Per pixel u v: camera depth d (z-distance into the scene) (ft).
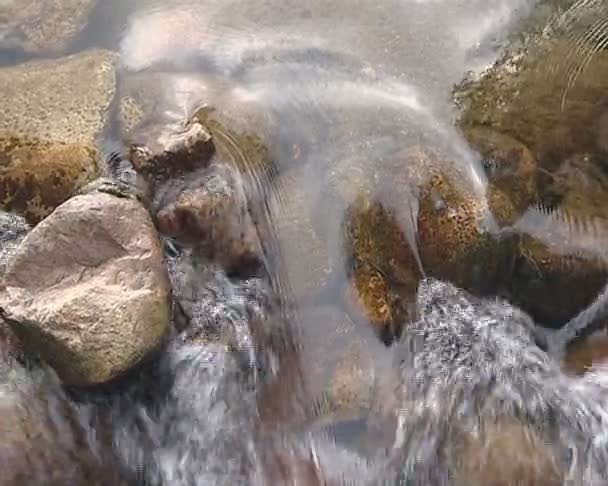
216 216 8.23
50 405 7.69
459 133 8.66
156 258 7.84
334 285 8.25
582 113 8.61
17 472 7.50
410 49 9.13
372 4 9.36
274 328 8.17
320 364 8.11
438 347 8.23
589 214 8.39
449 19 9.27
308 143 8.63
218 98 8.78
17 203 8.34
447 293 8.34
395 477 7.89
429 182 8.43
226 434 7.94
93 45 9.07
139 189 8.24
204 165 8.35
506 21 9.16
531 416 7.98
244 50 9.11
